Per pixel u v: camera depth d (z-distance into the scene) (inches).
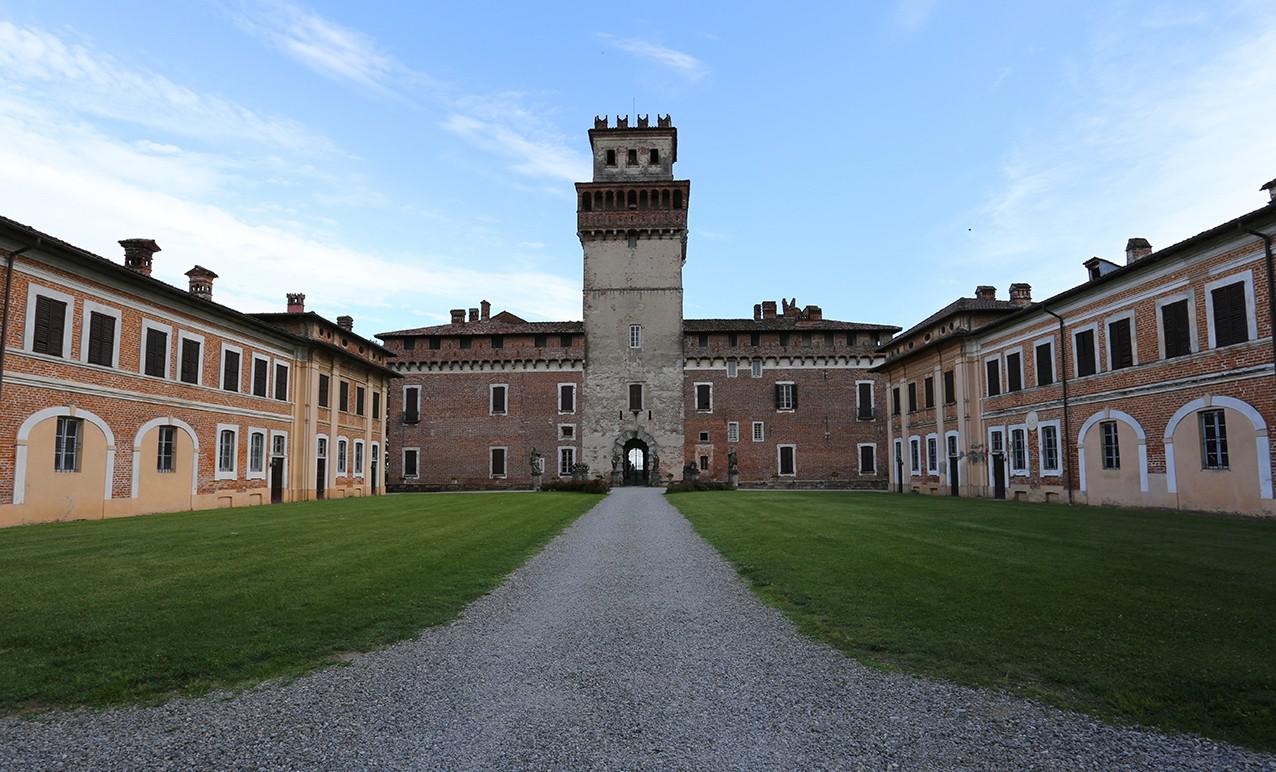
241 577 538.6
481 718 276.2
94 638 372.2
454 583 532.4
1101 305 1234.6
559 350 2566.4
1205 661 326.6
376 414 2220.7
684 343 2566.4
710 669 334.3
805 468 2519.7
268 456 1589.6
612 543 775.7
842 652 356.2
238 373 1483.8
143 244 1429.6
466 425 2568.9
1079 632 374.0
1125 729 263.1
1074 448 1304.1
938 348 1811.0
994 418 1582.2
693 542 779.4
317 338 1809.8
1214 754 244.1
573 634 397.7
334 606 447.5
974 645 358.0
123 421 1155.3
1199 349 1029.2
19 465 966.4
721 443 2529.5
